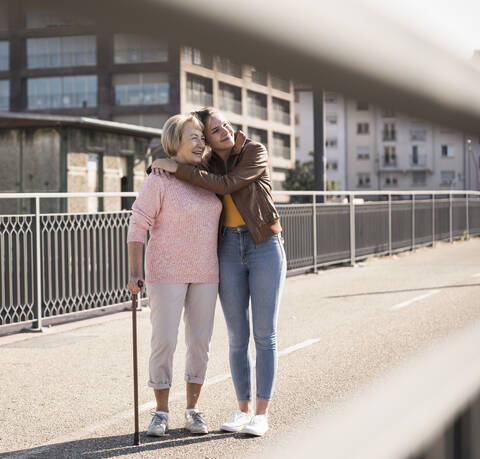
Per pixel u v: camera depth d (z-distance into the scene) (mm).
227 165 4188
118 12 414
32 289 8180
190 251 4090
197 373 4242
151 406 4914
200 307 4168
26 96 56406
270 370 4129
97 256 9156
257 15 471
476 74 647
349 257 16203
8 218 7844
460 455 913
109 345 7332
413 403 1024
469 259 17547
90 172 24500
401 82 590
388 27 543
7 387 5555
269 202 4125
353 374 5582
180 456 3766
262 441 3920
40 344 7418
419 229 21016
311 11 495
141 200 4074
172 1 427
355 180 62719
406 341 7008
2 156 23875
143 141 26797
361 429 1011
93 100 55438
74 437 4199
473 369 1071
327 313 9320
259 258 4133
